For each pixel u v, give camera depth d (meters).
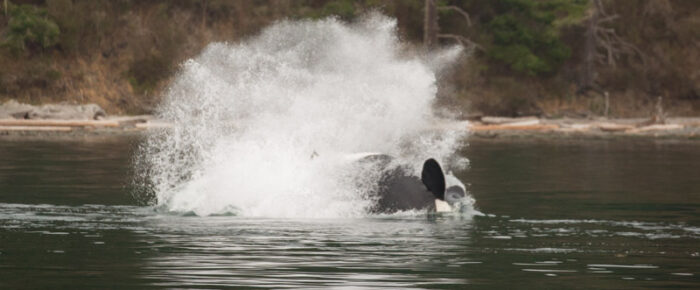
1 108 152.62
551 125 161.50
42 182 62.69
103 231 39.81
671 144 124.62
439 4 195.12
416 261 32.97
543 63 190.62
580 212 48.22
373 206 44.97
